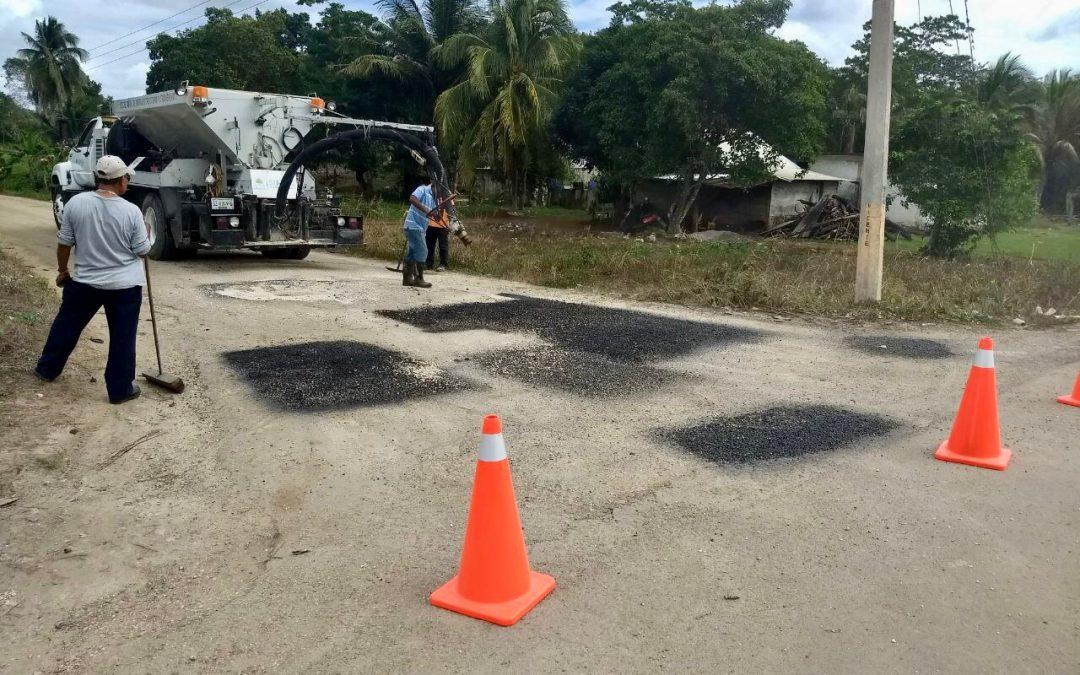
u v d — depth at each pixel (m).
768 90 21.19
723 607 3.08
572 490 4.21
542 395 5.94
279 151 12.59
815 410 5.71
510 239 19.17
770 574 3.34
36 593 3.15
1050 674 2.68
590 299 10.64
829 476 4.45
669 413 5.57
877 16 9.70
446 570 3.36
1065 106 40.66
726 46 20.97
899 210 28.62
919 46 41.00
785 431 5.22
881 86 9.80
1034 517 3.94
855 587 3.24
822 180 28.70
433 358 6.98
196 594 3.17
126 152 13.62
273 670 2.69
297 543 3.60
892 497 4.17
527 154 30.69
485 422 3.05
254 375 6.25
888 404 5.93
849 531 3.76
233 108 12.11
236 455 4.62
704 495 4.16
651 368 6.85
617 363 7.00
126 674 2.67
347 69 30.59
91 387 5.69
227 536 3.67
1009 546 3.62
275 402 5.60
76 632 2.91
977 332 8.88
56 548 3.50
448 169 31.38
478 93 28.41
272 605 3.09
